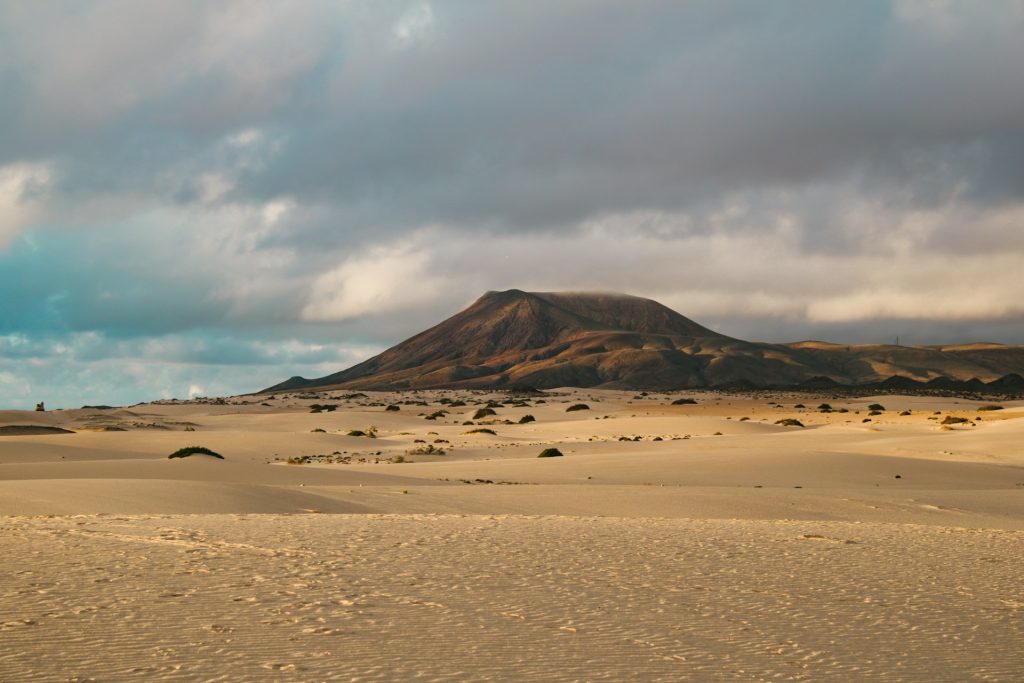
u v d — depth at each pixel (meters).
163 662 8.66
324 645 9.49
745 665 9.31
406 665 8.81
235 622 10.44
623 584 14.08
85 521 20.11
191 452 61.91
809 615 12.11
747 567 16.33
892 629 11.39
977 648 10.48
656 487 38.50
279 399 191.88
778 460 54.59
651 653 9.66
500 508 30.39
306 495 29.72
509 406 158.12
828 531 23.17
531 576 14.54
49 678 8.05
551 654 9.45
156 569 13.90
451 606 11.84
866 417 127.75
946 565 17.48
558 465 54.69
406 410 151.50
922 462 54.91
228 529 19.17
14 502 24.67
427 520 23.16
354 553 16.33
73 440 77.50
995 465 56.03
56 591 11.98
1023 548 20.61
